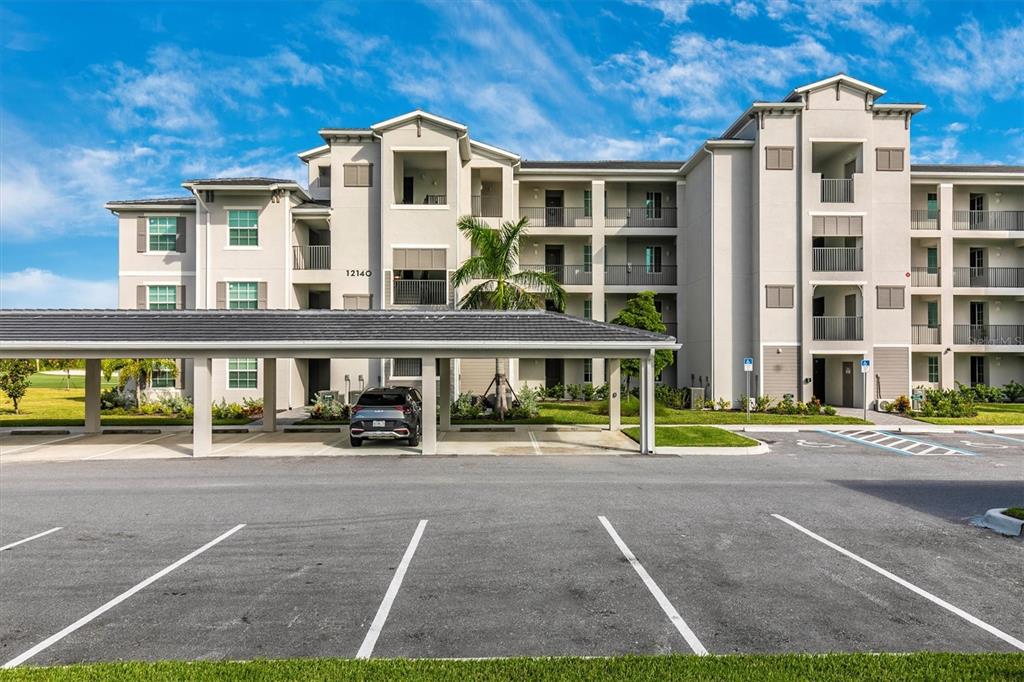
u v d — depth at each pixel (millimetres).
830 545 8367
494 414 24453
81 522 9633
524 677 4664
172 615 6109
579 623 5879
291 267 28766
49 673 4734
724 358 28891
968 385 31938
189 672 4746
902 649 5363
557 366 33125
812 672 4750
